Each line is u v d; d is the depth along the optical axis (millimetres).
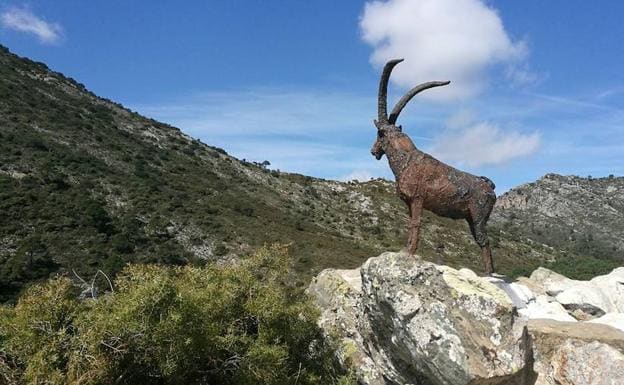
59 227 33688
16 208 33969
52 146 47500
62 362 6688
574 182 104312
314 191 77250
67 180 41844
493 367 6824
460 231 57281
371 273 7840
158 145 67375
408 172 8828
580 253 71562
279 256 9148
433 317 7074
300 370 8180
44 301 6969
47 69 74625
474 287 7602
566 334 7629
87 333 6582
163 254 35656
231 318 7953
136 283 7402
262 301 8023
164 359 6809
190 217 44781
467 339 6938
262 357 7402
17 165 40281
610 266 27766
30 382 6105
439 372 6973
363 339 8680
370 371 8508
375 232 62000
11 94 56000
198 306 7059
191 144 74312
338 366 8820
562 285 9875
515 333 7266
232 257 39688
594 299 9375
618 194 96375
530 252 58781
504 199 105750
